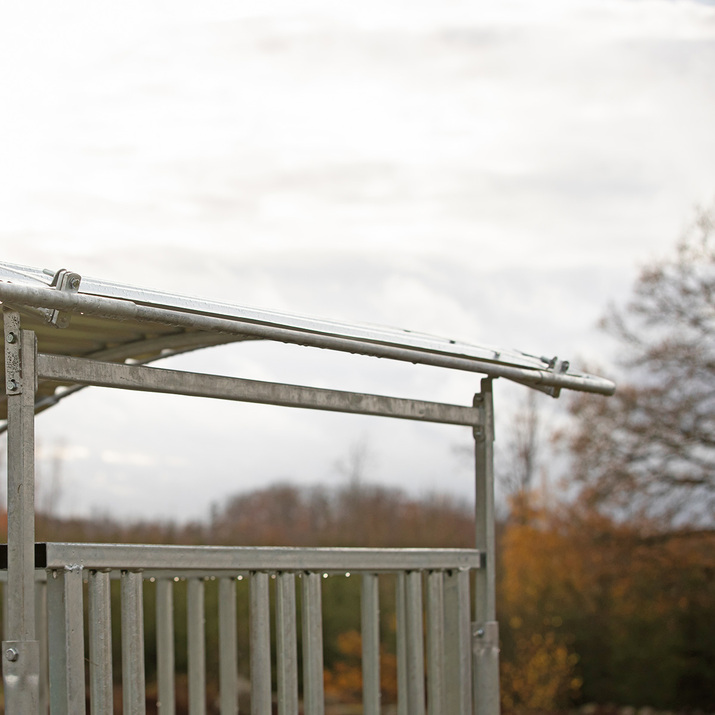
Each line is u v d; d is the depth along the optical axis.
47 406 4.73
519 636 18.95
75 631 2.80
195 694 4.42
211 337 3.84
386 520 29.95
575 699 18.56
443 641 3.91
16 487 2.63
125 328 3.79
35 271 2.81
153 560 3.01
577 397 18.47
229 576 4.32
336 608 18.94
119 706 12.77
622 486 17.91
